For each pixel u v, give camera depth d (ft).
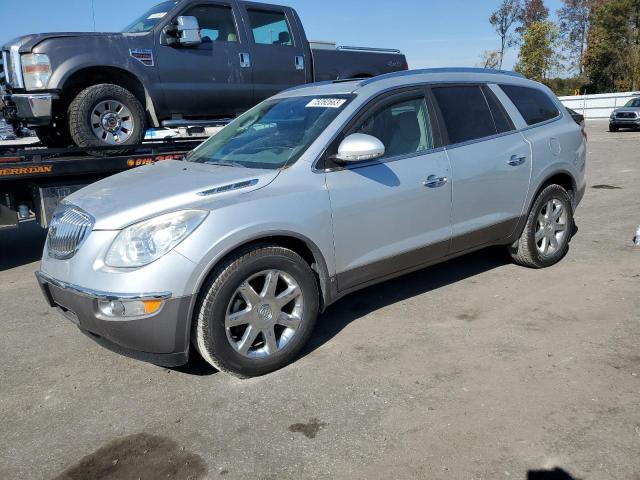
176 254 10.04
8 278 19.38
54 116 21.25
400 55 29.73
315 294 11.87
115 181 12.73
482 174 14.53
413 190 13.15
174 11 21.71
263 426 9.68
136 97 21.49
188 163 13.75
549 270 16.90
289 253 11.38
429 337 12.77
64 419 10.27
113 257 10.21
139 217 10.34
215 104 23.21
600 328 12.64
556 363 11.20
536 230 16.52
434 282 16.43
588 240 20.07
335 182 12.05
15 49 19.27
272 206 11.06
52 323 14.96
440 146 13.97
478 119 14.99
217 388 11.05
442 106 14.32
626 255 18.01
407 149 13.42
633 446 8.57
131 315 10.07
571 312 13.65
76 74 19.98
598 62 156.15
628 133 74.95
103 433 9.77
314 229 11.60
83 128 19.69
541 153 16.01
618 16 148.46
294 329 11.69
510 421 9.37
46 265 11.59
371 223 12.57
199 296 10.44
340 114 12.61
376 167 12.69
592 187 31.81
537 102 16.88
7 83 19.99
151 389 11.18
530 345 12.05
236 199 10.84
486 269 17.29
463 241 14.56
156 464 8.86
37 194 19.02
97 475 8.68
